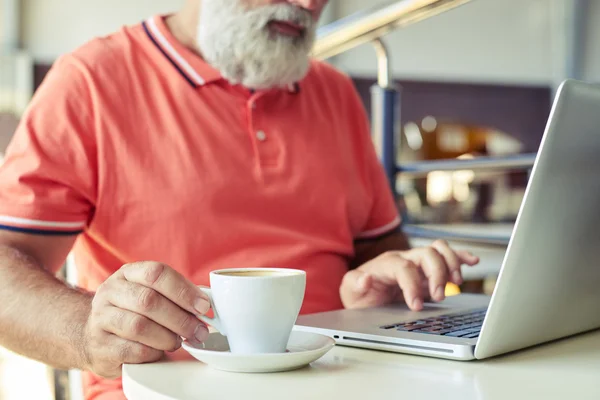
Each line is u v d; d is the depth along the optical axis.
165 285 0.63
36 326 0.77
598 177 0.63
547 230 0.59
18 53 5.12
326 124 1.29
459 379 0.57
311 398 0.51
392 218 1.41
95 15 5.38
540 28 6.16
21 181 1.02
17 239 0.99
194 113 1.15
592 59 5.68
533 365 0.63
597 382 0.56
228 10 1.16
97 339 0.67
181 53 1.19
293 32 1.19
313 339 0.67
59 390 1.15
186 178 1.10
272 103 1.23
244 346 0.61
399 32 6.00
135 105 1.12
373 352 0.69
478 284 2.88
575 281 0.67
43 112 1.08
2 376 2.67
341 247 1.24
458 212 5.46
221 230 1.11
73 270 1.24
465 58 6.12
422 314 0.87
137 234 1.09
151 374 0.59
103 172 1.08
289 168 1.19
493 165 1.34
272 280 0.59
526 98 6.23
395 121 1.56
